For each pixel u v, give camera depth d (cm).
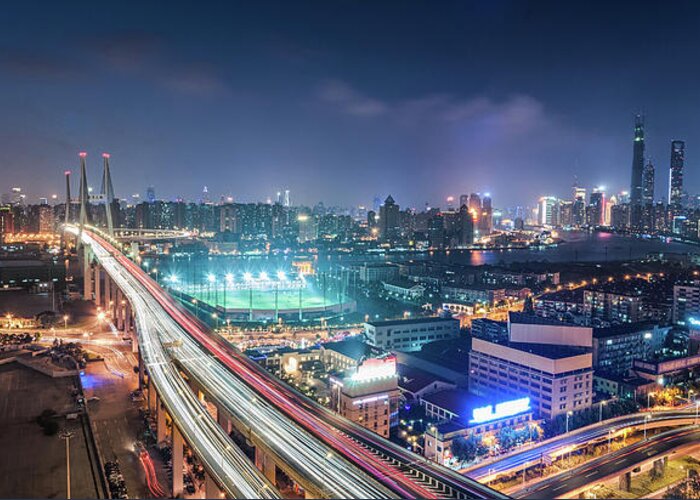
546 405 19788
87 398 19900
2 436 17200
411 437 18000
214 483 11662
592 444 17188
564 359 19788
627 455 16150
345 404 17725
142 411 18712
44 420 17838
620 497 14800
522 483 15012
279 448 12138
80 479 14612
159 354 19350
